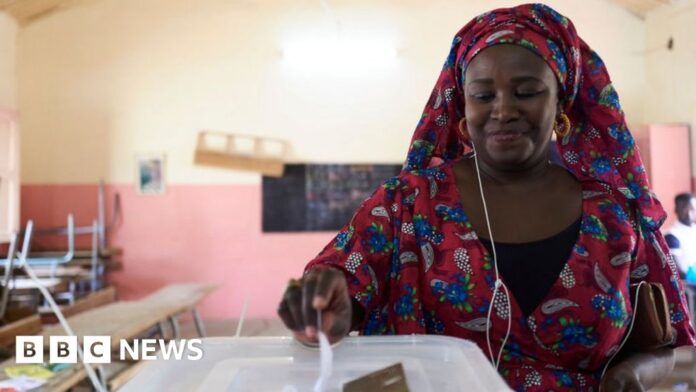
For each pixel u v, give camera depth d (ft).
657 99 18.07
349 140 18.57
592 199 2.81
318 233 18.48
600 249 2.64
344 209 18.49
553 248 2.62
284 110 18.54
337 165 18.48
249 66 18.51
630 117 18.52
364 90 18.62
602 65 2.96
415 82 18.62
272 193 18.43
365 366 2.11
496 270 2.57
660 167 16.71
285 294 2.01
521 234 2.66
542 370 2.56
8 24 16.83
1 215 15.49
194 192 18.39
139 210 18.31
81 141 18.20
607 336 2.54
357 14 18.61
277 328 17.16
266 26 18.53
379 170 18.52
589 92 2.97
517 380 2.53
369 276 2.61
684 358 12.83
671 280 2.88
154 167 18.33
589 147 3.06
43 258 15.94
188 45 18.42
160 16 18.39
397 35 18.62
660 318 2.70
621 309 2.58
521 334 2.54
